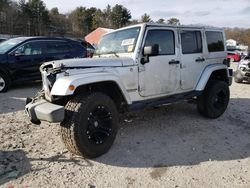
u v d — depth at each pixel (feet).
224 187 11.57
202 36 19.58
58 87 13.00
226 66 21.29
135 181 11.97
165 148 15.24
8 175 12.15
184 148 15.28
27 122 18.97
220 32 21.26
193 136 17.03
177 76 17.93
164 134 17.28
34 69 30.73
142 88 16.10
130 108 15.62
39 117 13.08
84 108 13.12
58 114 12.60
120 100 15.53
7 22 212.84
